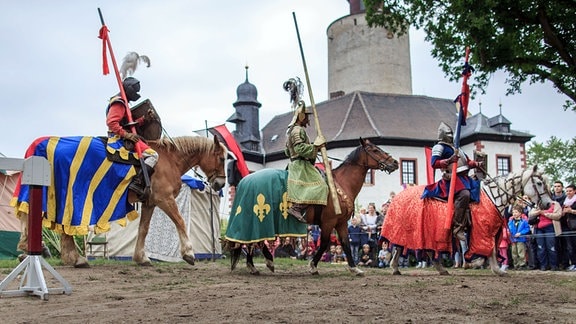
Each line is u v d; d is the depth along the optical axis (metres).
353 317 4.88
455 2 13.97
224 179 10.73
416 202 9.88
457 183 9.51
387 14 16.50
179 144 10.36
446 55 15.56
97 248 17.27
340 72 56.22
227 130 20.70
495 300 6.05
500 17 14.11
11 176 17.19
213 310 5.23
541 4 13.80
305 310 5.23
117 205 9.30
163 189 10.04
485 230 9.46
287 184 8.94
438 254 9.80
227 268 10.96
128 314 5.05
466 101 10.00
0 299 6.09
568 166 58.47
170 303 5.71
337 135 41.97
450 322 4.70
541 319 4.89
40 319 4.88
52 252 16.69
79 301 5.95
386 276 9.38
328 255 17.94
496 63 14.73
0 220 16.80
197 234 17.56
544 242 13.05
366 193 41.03
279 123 51.53
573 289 7.19
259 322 4.65
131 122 9.61
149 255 16.42
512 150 43.12
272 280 8.27
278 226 8.92
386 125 42.75
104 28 9.87
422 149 42.09
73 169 9.04
